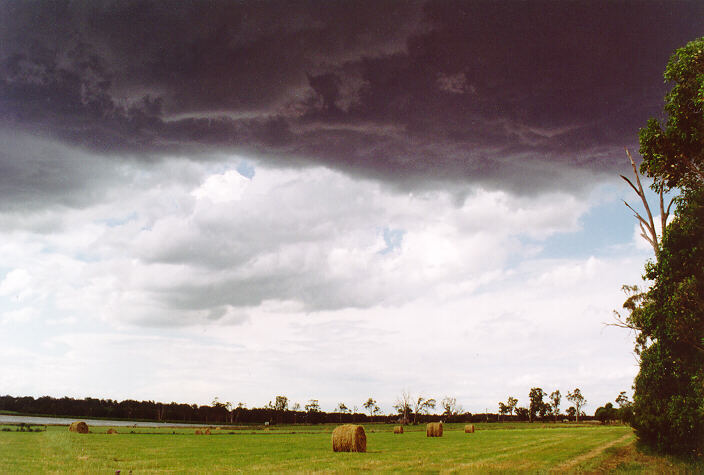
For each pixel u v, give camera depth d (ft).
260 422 648.79
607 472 78.54
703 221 72.90
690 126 72.43
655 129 78.07
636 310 96.89
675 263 75.77
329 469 86.12
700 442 85.92
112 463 97.60
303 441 187.21
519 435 221.66
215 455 118.32
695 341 76.38
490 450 128.57
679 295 74.13
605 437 181.88
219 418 654.53
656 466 84.33
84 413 638.53
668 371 88.69
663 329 80.74
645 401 101.30
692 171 76.33
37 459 104.22
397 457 110.83
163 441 176.55
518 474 76.33
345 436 132.67
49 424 335.88
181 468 89.10
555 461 97.40
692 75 70.38
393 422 639.76
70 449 131.13
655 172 79.82
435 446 148.56
